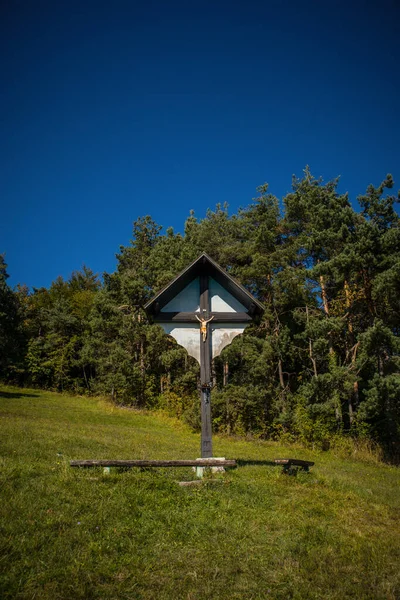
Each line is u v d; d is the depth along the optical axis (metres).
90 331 57.16
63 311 59.19
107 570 5.07
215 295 11.34
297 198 33.44
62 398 40.81
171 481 8.30
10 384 52.88
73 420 23.31
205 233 35.59
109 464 8.51
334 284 28.98
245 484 8.77
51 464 9.10
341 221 25.67
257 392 27.66
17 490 7.11
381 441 23.14
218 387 32.16
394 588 5.25
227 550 5.86
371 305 24.52
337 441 22.12
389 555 6.18
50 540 5.58
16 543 5.35
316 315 29.86
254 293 33.69
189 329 11.13
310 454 20.36
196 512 7.03
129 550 5.61
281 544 6.17
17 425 16.38
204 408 10.47
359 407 22.91
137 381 37.25
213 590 4.91
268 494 8.41
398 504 9.21
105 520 6.32
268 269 30.20
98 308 46.12
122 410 32.62
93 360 50.16
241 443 22.33
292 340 31.80
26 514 6.16
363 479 13.46
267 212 34.22
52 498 6.87
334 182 33.72
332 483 9.97
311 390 24.36
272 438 27.47
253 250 31.75
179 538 6.07
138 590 4.80
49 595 4.48
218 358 30.58
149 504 7.08
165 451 14.16
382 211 25.06
